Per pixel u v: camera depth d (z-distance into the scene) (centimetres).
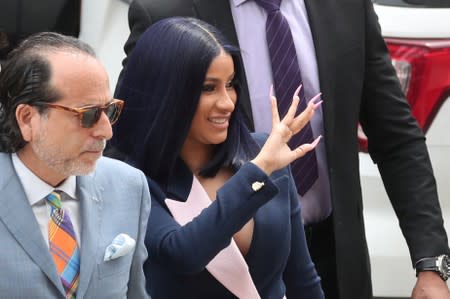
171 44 1056
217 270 1062
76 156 881
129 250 919
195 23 1072
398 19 1549
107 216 938
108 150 1114
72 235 905
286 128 1028
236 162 1102
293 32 1290
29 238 875
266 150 1022
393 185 1344
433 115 1528
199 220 1017
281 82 1272
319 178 1291
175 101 1054
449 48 1530
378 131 1352
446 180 1538
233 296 1084
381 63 1332
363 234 1320
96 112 876
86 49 893
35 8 1694
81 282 895
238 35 1281
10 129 889
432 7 1581
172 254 1024
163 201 1076
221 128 1071
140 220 964
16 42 1689
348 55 1292
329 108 1270
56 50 877
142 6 1255
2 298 864
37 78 869
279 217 1095
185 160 1106
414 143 1334
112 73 1628
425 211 1313
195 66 1044
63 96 867
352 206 1295
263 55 1280
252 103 1273
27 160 894
